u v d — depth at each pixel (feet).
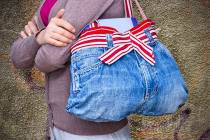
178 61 8.59
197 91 8.56
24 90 9.04
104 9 4.06
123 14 4.32
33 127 9.04
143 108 4.11
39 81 8.98
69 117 4.29
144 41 4.22
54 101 4.39
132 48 4.07
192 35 8.55
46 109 8.98
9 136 9.14
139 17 8.67
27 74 9.02
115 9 4.19
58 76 4.33
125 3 4.29
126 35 4.09
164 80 4.11
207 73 8.55
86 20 4.00
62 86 4.30
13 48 4.75
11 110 9.11
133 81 3.92
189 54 8.57
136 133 8.68
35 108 9.02
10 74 9.09
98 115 3.91
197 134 8.59
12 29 9.07
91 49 3.94
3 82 9.11
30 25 4.80
